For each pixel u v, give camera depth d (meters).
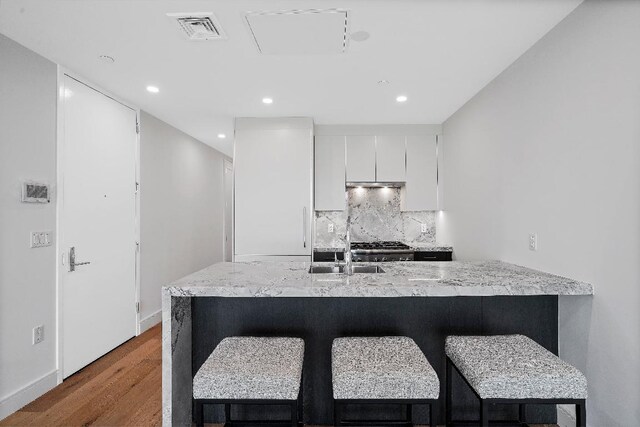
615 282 1.63
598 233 1.72
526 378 1.38
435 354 2.00
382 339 1.73
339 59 2.48
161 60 2.51
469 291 1.70
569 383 1.38
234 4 1.84
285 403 1.41
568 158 1.94
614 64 1.62
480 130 3.07
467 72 2.69
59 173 2.61
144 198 3.74
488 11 1.90
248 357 1.55
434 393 1.38
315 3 1.83
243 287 1.67
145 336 3.60
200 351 2.00
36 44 2.29
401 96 3.24
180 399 1.81
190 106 3.55
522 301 2.03
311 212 3.88
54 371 2.55
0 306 2.18
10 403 2.21
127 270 3.45
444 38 2.18
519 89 2.43
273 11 1.90
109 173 3.18
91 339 2.96
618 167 1.61
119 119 3.30
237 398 1.41
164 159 4.17
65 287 2.67
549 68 2.10
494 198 2.80
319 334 2.00
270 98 3.31
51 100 2.54
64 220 2.66
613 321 1.65
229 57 2.46
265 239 3.89
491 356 1.54
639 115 1.51
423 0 1.80
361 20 1.99
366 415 2.00
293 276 1.94
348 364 1.46
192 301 2.00
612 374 1.66
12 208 2.25
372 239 4.59
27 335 2.35
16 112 2.28
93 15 1.95
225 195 6.46
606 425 1.70
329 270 2.37
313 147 4.14
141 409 2.26
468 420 1.99
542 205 2.17
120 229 3.34
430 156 4.17
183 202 4.70
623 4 1.57
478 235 3.12
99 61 2.53
